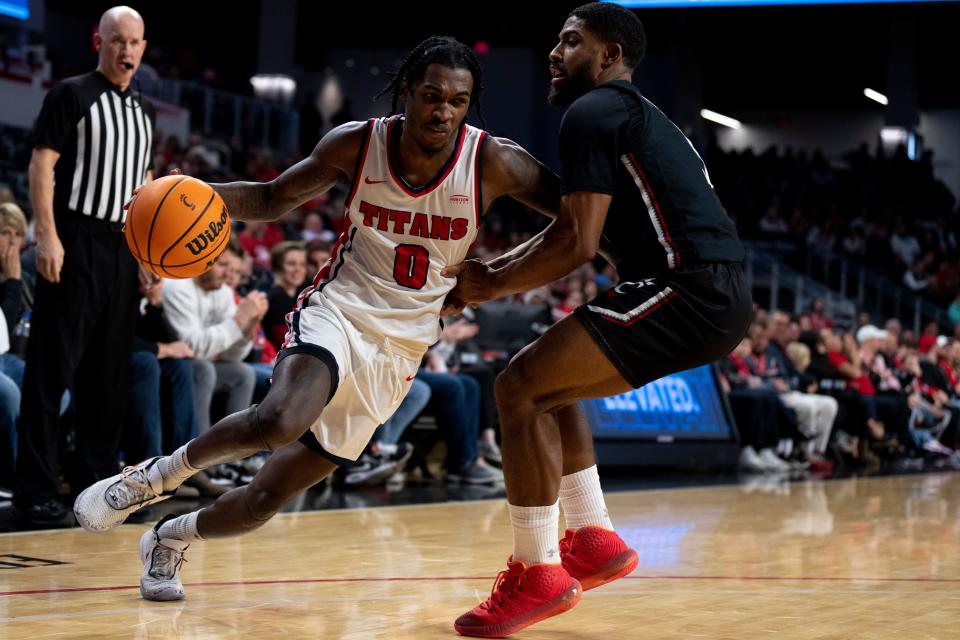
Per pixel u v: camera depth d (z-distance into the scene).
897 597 3.39
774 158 21.47
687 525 5.23
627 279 2.86
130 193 4.57
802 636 2.78
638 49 2.93
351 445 2.91
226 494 2.96
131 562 3.64
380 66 21.70
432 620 2.89
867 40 21.25
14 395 5.08
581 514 3.00
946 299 18.34
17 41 15.65
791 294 16.30
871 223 20.03
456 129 2.82
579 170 2.70
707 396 8.73
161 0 20.36
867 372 11.09
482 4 19.61
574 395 2.79
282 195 2.97
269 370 6.20
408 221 2.86
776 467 9.09
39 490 4.45
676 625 2.91
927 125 23.23
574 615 3.04
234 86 19.47
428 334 2.94
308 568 3.67
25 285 5.66
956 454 12.03
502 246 15.62
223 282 5.99
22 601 2.95
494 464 7.35
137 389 5.30
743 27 19.80
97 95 4.45
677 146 2.80
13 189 12.05
